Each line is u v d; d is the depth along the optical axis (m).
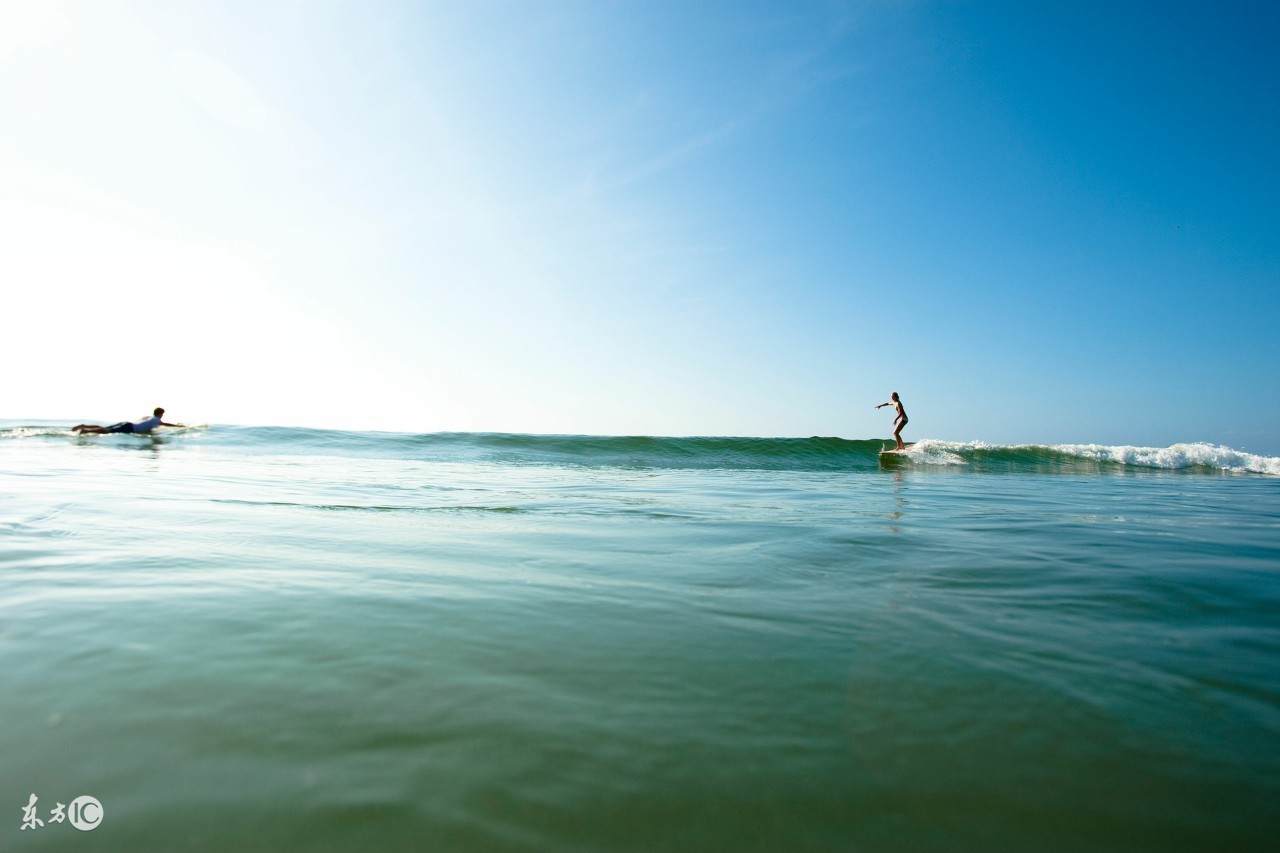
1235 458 15.20
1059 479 12.14
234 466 9.35
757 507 5.98
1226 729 1.61
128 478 6.89
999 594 2.77
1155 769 1.43
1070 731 1.58
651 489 7.89
